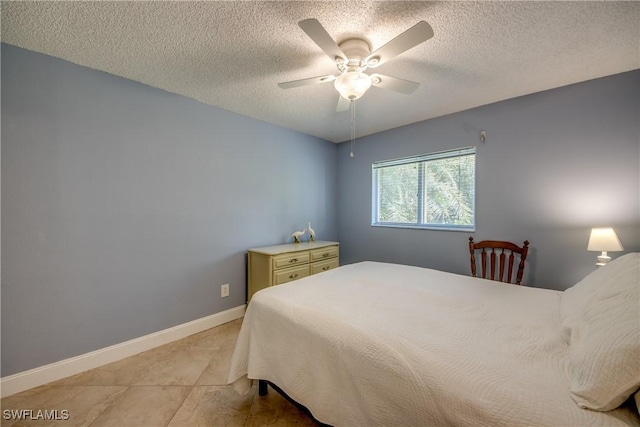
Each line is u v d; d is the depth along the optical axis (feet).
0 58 5.07
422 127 9.84
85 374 5.89
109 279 6.42
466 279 6.35
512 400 2.39
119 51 5.46
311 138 11.77
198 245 8.09
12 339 5.23
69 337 5.87
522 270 7.50
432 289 5.58
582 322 3.30
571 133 6.97
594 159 6.67
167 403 5.00
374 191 11.69
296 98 7.84
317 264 9.91
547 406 2.31
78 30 4.77
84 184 6.04
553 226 7.29
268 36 4.98
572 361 2.79
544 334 3.64
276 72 6.33
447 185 9.53
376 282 6.05
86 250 6.08
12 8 4.18
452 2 4.14
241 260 9.23
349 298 4.98
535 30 4.82
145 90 6.95
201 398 5.14
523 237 7.77
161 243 7.30
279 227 10.48
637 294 2.91
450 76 6.54
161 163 7.27
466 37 5.02
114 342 6.49
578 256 6.94
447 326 3.86
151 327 7.11
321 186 12.23
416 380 2.82
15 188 5.24
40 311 5.52
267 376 4.58
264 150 9.91
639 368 2.20
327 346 3.67
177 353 6.83
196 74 6.43
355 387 3.28
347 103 6.68
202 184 8.16
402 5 4.21
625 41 5.13
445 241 9.40
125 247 6.66
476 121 8.55
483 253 8.30
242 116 9.18
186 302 7.82
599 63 5.94
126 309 6.69
